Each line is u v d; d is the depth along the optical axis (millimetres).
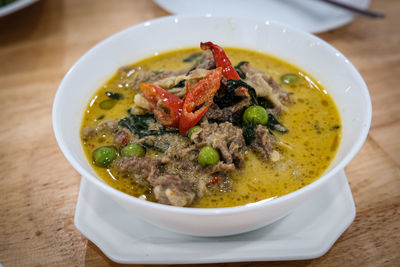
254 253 162
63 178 221
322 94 229
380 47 315
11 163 231
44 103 276
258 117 200
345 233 185
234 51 265
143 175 185
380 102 267
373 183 211
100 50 233
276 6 346
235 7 344
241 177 187
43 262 177
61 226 194
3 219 198
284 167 192
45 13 364
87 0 381
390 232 186
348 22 338
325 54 228
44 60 312
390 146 235
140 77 239
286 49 250
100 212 182
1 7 325
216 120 205
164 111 205
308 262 174
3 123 260
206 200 178
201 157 182
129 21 351
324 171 189
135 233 174
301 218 179
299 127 212
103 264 176
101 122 214
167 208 140
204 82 191
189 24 260
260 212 143
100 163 192
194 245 167
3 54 318
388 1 368
